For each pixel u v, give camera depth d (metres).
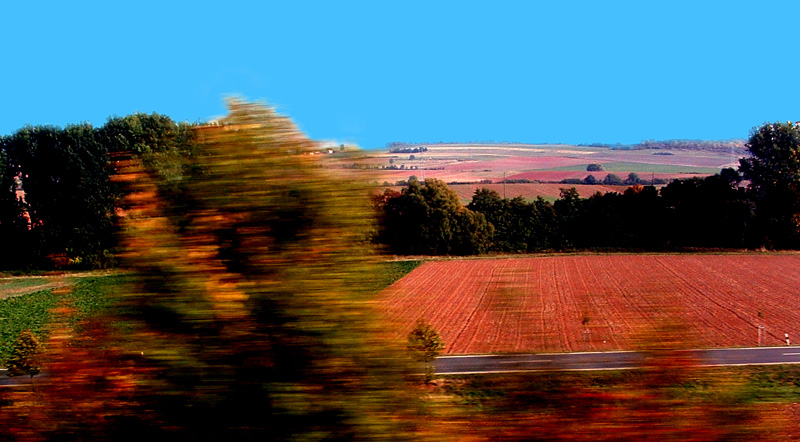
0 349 18.33
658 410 4.94
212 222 5.54
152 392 5.19
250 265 5.43
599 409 5.03
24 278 45.44
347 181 5.74
